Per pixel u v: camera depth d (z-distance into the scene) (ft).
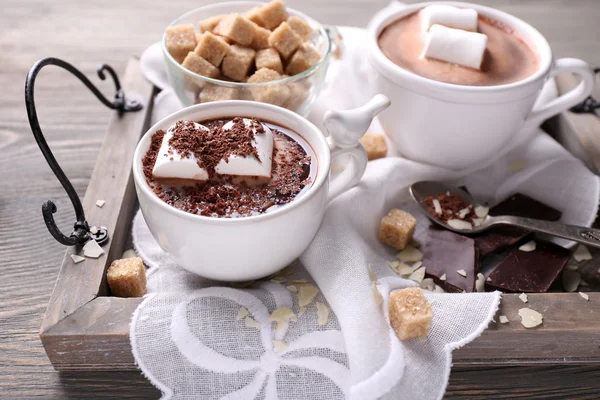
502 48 2.10
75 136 2.21
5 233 2.00
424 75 2.02
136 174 1.80
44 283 1.92
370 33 2.10
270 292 1.87
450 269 1.95
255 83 2.04
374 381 1.76
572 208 2.12
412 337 1.81
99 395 1.78
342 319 1.82
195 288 1.89
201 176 1.83
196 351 1.78
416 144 2.08
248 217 1.75
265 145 1.86
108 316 1.80
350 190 2.01
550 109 2.12
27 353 1.82
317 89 2.15
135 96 2.23
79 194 2.08
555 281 1.97
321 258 1.90
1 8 2.63
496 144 2.07
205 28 2.19
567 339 1.82
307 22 2.26
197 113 1.92
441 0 2.23
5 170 2.13
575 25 2.64
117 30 2.55
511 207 2.08
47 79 2.35
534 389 1.81
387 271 1.94
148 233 1.99
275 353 1.79
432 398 1.76
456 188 2.12
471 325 1.82
